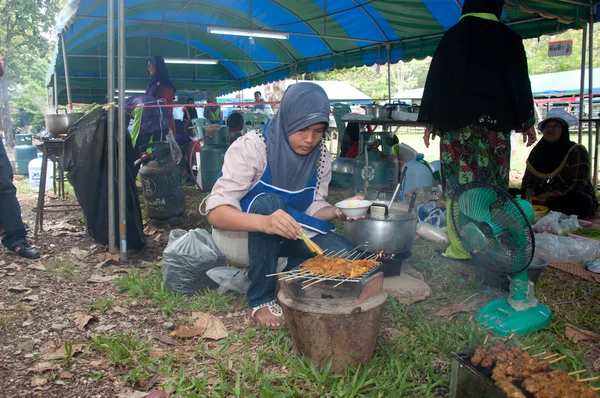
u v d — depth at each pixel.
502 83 3.46
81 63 13.34
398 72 42.19
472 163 3.58
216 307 2.81
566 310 2.83
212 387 1.98
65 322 2.62
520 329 2.44
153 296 2.98
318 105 2.23
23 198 6.68
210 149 6.99
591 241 4.09
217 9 9.98
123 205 3.75
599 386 1.98
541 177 5.47
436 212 4.68
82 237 4.51
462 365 1.69
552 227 4.53
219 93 16.72
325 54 11.84
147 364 2.16
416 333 2.44
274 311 2.53
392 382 2.01
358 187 6.34
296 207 2.60
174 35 12.91
